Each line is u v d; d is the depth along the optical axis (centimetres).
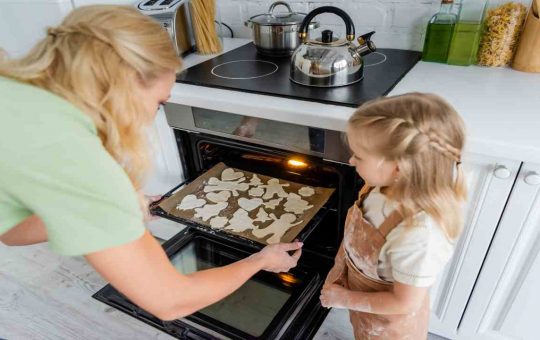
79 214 56
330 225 142
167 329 133
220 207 137
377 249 87
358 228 92
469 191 96
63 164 55
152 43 62
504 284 107
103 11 61
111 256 59
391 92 112
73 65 57
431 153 71
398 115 73
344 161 106
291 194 142
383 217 85
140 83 63
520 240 97
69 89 58
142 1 154
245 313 140
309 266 147
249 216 132
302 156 119
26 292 175
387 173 78
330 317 151
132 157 68
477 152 85
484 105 99
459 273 111
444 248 77
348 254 98
